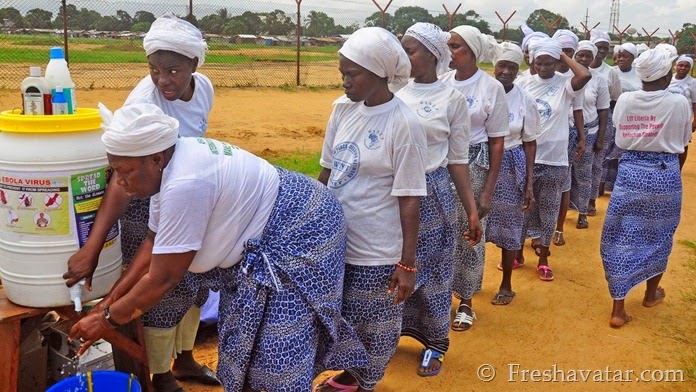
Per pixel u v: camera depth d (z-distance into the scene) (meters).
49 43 24.50
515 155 4.86
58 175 2.65
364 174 3.03
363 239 3.07
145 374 3.22
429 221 3.44
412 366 4.15
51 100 2.74
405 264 3.07
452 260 3.72
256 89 17.72
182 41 2.95
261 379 2.77
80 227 2.75
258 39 33.41
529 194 4.94
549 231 5.66
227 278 2.82
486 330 4.70
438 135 3.48
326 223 2.76
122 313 2.60
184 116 3.25
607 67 7.96
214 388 3.71
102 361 3.27
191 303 3.28
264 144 10.59
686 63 8.88
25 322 3.05
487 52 4.43
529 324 4.82
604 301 5.29
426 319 3.84
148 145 2.37
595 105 6.98
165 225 2.47
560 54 5.68
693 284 5.67
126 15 26.20
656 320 4.95
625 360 4.34
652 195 4.67
